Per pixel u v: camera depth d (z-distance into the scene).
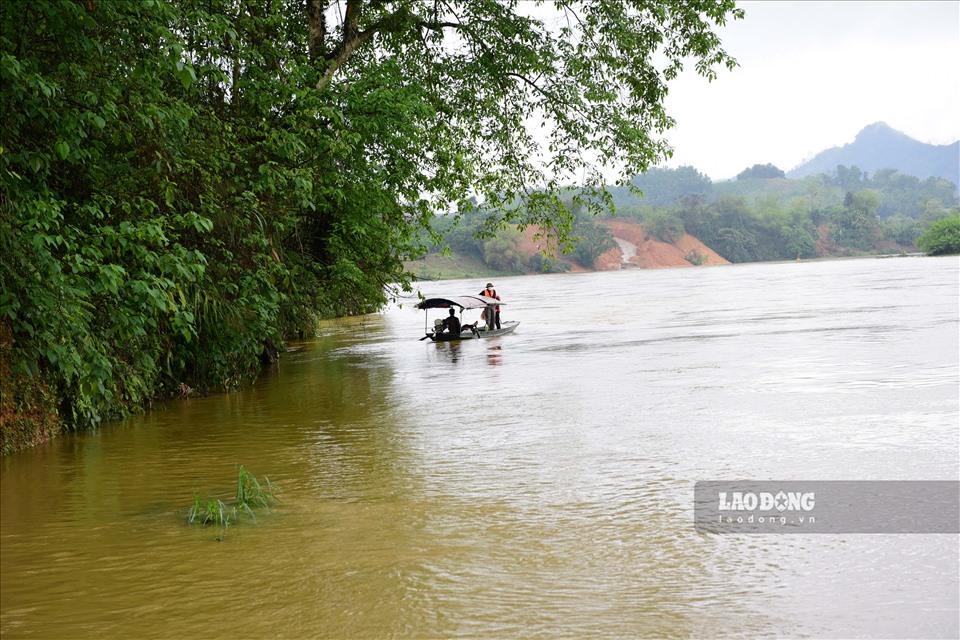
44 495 8.86
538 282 119.69
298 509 8.08
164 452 10.98
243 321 16.36
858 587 5.75
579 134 23.20
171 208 13.23
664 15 20.73
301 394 16.44
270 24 16.77
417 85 20.59
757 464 9.28
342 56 20.77
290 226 18.02
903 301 38.62
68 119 10.13
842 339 23.00
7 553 6.96
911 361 17.53
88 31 10.28
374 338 31.83
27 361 11.09
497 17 22.02
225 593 5.94
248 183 15.80
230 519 7.77
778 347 21.72
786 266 155.62
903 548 6.50
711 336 26.00
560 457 10.02
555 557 6.52
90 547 7.05
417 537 7.10
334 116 16.72
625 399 14.33
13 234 10.05
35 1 9.39
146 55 10.99
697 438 10.80
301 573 6.29
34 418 11.73
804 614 5.34
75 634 5.34
